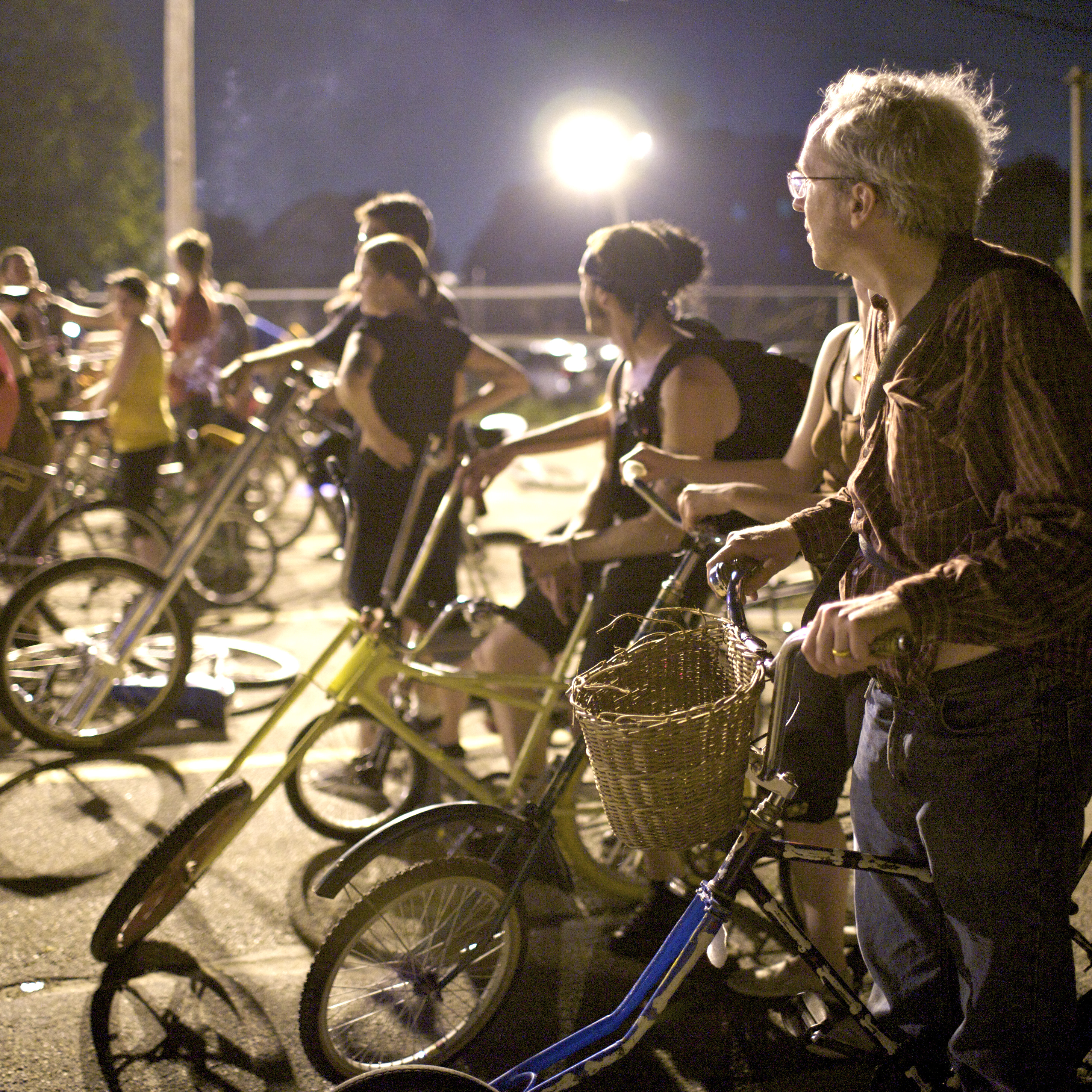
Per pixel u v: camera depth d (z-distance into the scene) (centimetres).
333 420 823
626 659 215
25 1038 282
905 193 176
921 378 176
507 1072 219
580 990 306
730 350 306
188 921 339
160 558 614
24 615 439
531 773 361
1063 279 175
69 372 737
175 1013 295
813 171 188
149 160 2512
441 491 439
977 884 187
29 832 393
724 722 183
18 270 705
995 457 174
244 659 589
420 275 443
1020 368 167
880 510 192
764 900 217
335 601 726
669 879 324
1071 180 732
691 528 267
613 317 320
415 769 398
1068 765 183
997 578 162
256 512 880
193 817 304
